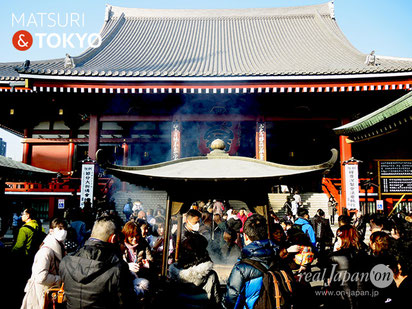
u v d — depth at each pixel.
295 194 18.47
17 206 19.02
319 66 19.84
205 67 21.70
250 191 4.75
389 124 8.70
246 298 3.39
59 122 23.42
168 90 16.31
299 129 29.88
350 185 15.74
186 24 32.81
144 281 4.53
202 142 19.55
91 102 18.25
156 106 19.06
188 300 3.74
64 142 22.44
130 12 33.81
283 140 30.12
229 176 4.51
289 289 3.35
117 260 3.34
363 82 15.83
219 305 3.79
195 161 5.33
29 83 16.08
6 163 10.89
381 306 3.76
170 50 27.09
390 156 14.06
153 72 15.99
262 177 4.46
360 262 4.35
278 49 26.27
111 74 15.95
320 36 28.11
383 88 15.87
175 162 5.28
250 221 3.69
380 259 4.05
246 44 28.08
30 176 12.03
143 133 25.75
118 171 4.43
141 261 5.11
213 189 4.80
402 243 3.60
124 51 26.19
